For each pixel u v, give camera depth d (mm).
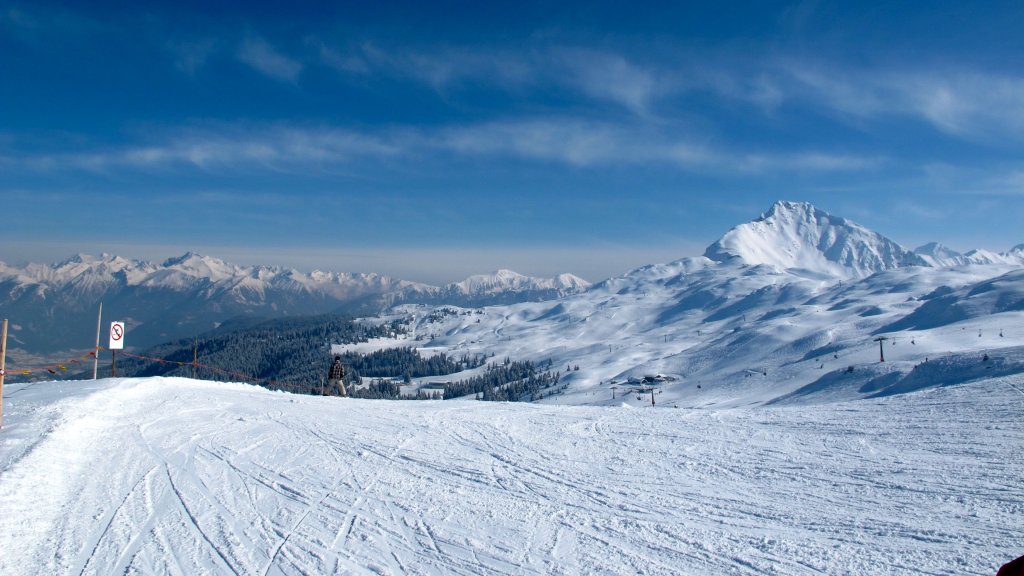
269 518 7578
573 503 8219
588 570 6031
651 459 10617
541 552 6520
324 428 13539
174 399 17516
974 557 6062
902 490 8305
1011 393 15086
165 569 6000
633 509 7926
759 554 6355
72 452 10227
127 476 9289
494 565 6180
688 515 7660
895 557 6148
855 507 7730
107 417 13812
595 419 14969
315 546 6680
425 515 7738
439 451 11328
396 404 18328
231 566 6102
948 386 18109
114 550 6465
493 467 10164
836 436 11945
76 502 7977
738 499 8258
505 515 7742
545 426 13969
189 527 7203
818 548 6465
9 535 6629
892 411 14273
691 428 13453
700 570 5992
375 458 10750
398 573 5988
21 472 8508
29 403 14578
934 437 11273
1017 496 7785
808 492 8438
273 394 21344
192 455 10727
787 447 11195
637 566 6113
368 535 7027
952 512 7359
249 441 11984
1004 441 10602
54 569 5938
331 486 9008
